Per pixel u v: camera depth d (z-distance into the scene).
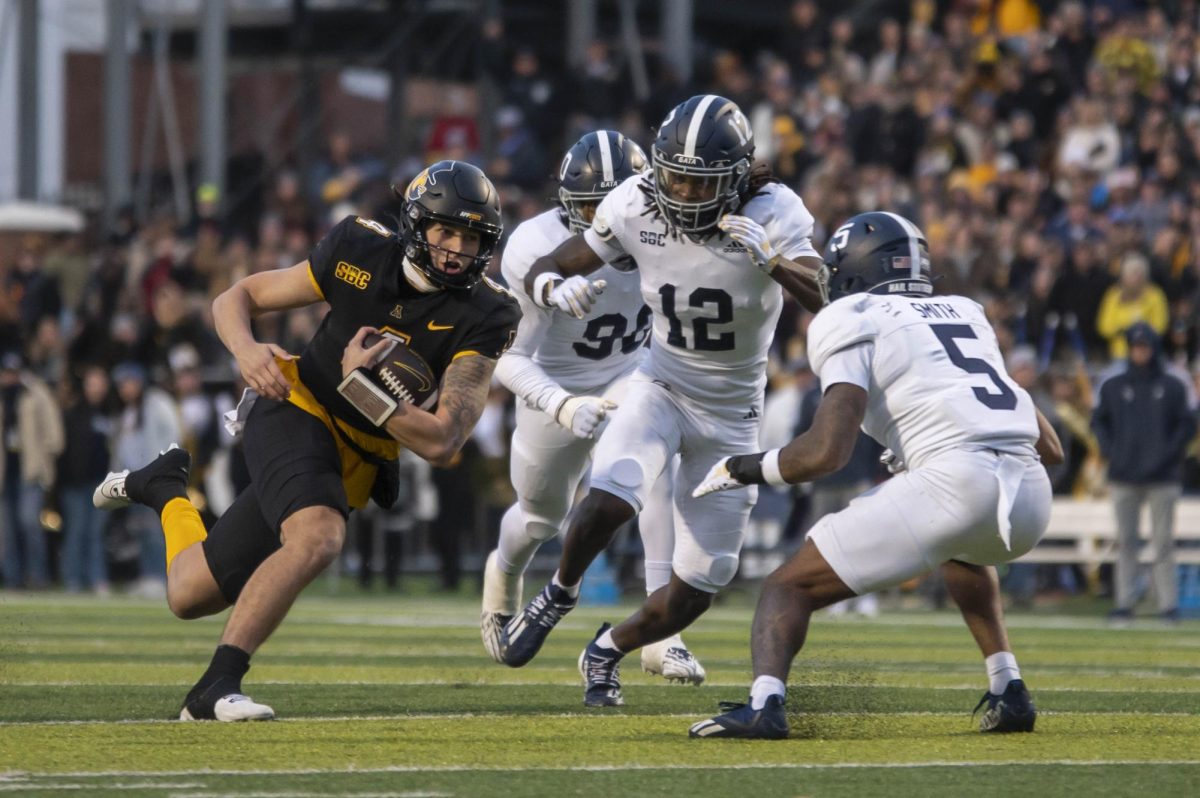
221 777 14.77
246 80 89.69
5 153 88.62
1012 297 51.94
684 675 23.39
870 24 73.94
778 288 21.95
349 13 81.31
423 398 18.91
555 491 24.64
